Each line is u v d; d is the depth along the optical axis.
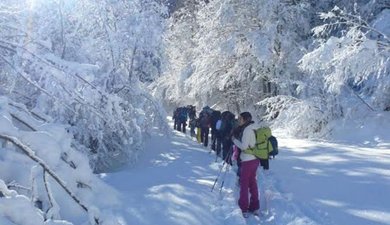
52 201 4.24
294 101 20.34
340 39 14.54
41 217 3.83
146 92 14.90
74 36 11.81
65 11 11.12
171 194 7.00
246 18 25.52
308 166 10.62
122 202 6.17
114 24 13.30
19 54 5.00
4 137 4.12
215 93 31.86
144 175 9.27
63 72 5.14
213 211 6.47
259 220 6.70
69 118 10.32
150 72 15.63
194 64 27.77
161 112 15.20
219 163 11.48
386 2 21.67
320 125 18.81
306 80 20.30
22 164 4.64
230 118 11.86
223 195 7.60
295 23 24.92
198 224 5.69
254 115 27.31
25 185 4.52
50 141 4.77
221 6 24.88
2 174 4.51
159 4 15.01
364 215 6.43
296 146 15.01
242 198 6.85
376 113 17.38
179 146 16.25
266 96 27.16
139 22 13.50
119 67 13.59
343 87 19.33
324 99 18.86
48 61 5.11
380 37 17.48
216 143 14.37
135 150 12.98
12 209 3.73
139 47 13.88
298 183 8.71
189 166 10.95
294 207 6.87
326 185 8.44
